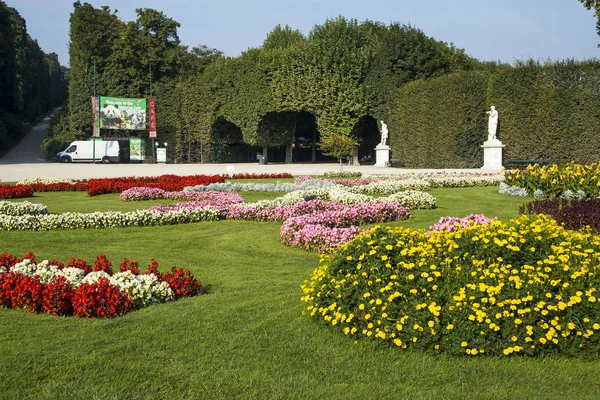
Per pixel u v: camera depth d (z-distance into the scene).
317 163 49.75
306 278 7.91
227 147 52.09
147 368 4.49
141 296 6.22
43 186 20.58
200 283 7.21
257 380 4.29
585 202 11.31
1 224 11.94
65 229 12.07
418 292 4.92
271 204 14.27
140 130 50.41
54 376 4.33
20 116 69.81
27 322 5.60
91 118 50.66
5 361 4.57
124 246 10.51
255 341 5.07
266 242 10.69
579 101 26.92
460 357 4.61
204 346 4.96
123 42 50.56
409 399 3.98
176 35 54.03
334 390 4.13
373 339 4.95
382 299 4.92
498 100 29.84
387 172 30.36
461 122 32.81
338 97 42.75
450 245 5.27
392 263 5.24
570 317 4.53
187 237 11.32
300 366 4.55
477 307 4.62
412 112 36.53
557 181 15.57
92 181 22.14
